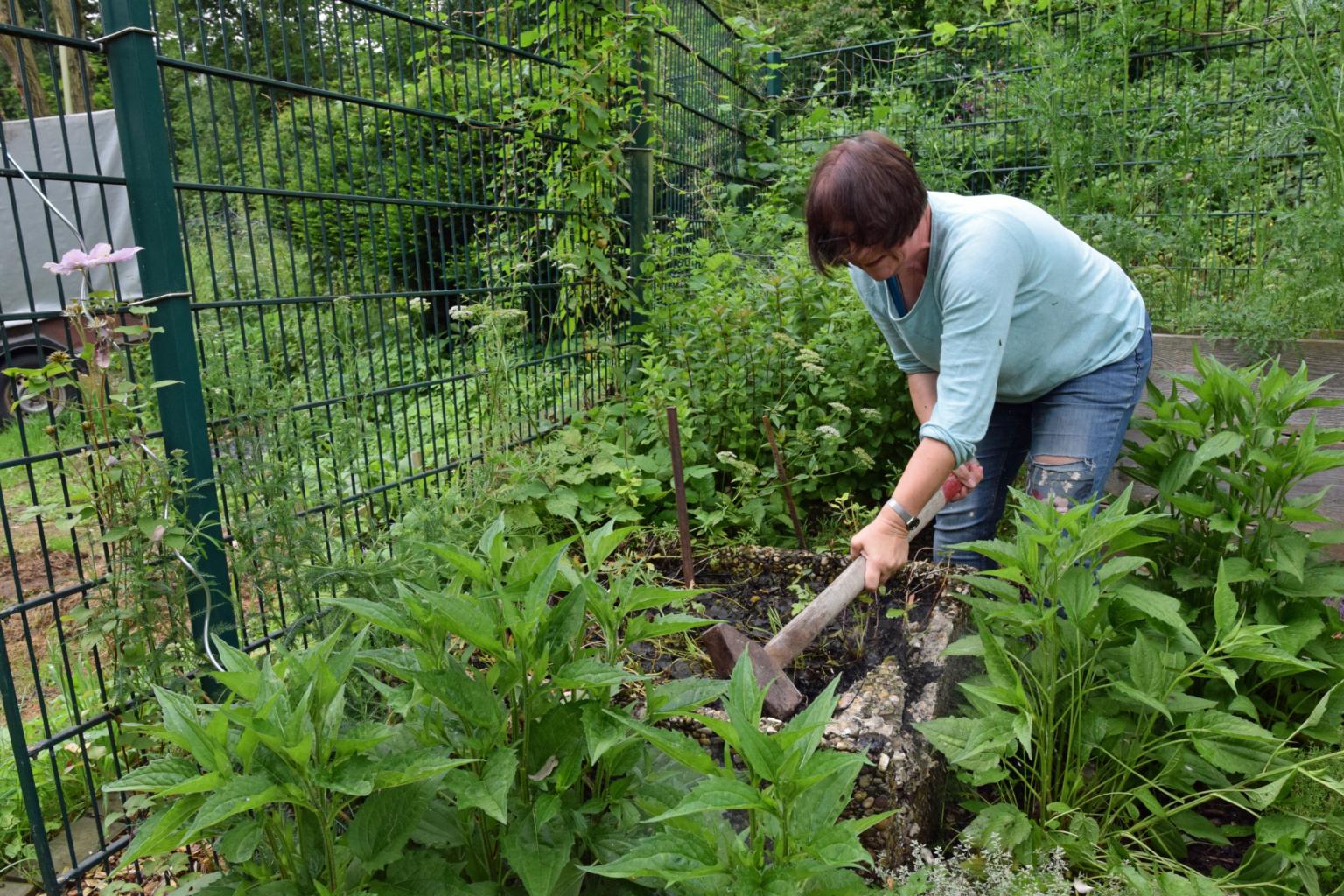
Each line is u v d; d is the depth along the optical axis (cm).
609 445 378
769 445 385
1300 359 356
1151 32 488
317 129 367
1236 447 233
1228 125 443
